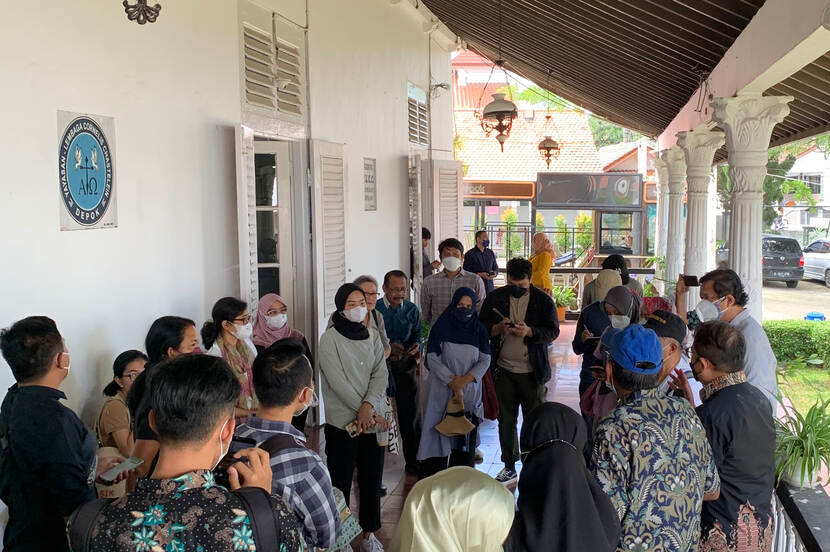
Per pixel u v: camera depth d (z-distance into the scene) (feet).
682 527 8.47
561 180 55.01
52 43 12.85
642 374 8.68
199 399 5.86
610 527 7.86
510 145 79.15
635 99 38.78
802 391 28.17
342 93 27.66
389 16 33.37
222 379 6.05
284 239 23.77
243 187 18.99
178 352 12.37
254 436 8.47
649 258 47.83
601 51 29.58
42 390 9.80
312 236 23.70
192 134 17.93
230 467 6.57
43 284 12.55
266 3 21.79
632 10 21.68
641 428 8.46
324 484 8.21
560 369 32.14
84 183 13.70
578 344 17.65
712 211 59.82
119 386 12.79
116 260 14.80
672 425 8.57
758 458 9.55
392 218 33.83
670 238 39.68
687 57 24.26
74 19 13.47
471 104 93.71
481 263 34.60
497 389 18.72
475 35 41.45
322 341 14.51
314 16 25.12
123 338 14.99
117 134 14.88
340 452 14.49
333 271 24.81
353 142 28.81
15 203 11.92
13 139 11.89
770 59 14.99
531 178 75.87
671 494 8.40
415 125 37.83
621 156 74.13
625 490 8.47
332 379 14.39
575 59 33.73
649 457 8.39
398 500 17.80
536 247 35.35
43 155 12.56
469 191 57.36
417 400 19.20
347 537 9.20
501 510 6.76
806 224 91.45
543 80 49.65
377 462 14.75
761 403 9.71
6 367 11.53
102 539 5.52
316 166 23.71
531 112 82.17
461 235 39.06
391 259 33.55
